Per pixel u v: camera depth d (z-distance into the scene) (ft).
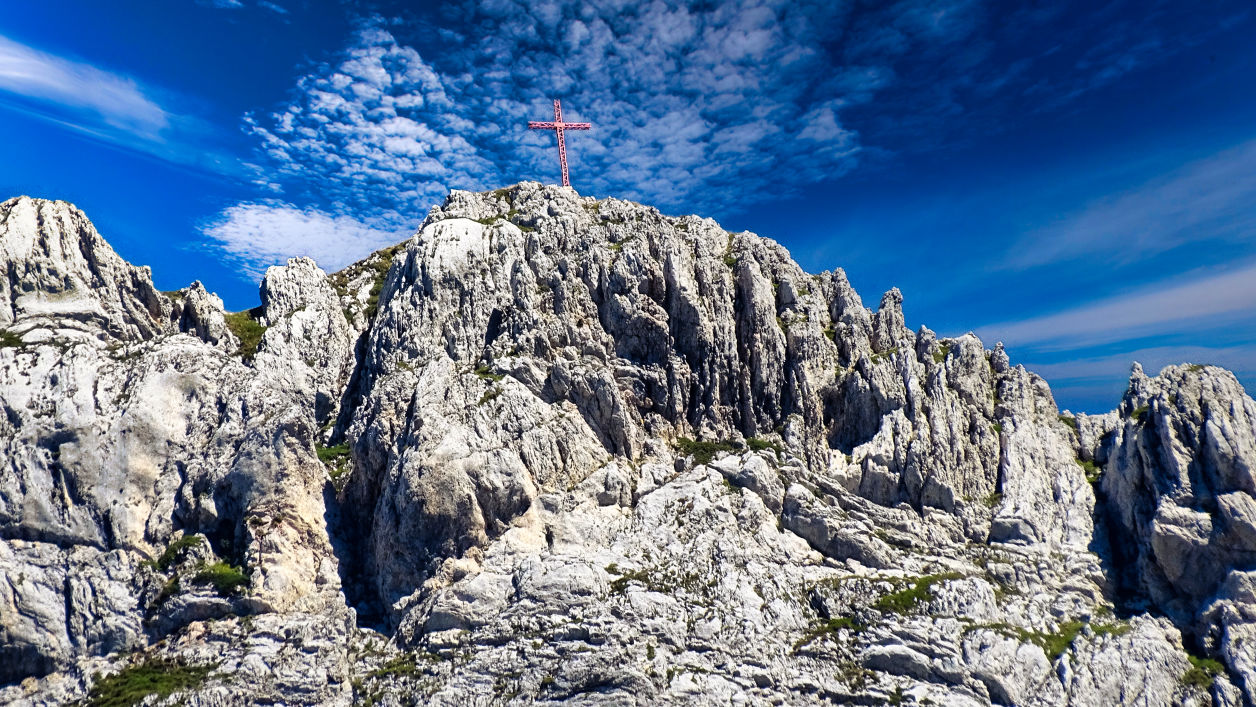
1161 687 206.59
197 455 222.69
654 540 224.33
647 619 199.21
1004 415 272.10
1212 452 235.61
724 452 255.50
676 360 266.77
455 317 262.67
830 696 193.16
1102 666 206.90
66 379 216.95
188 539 211.61
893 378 271.49
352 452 237.04
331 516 230.27
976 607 212.84
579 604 199.62
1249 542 222.89
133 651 197.77
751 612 207.10
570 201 304.30
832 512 240.73
